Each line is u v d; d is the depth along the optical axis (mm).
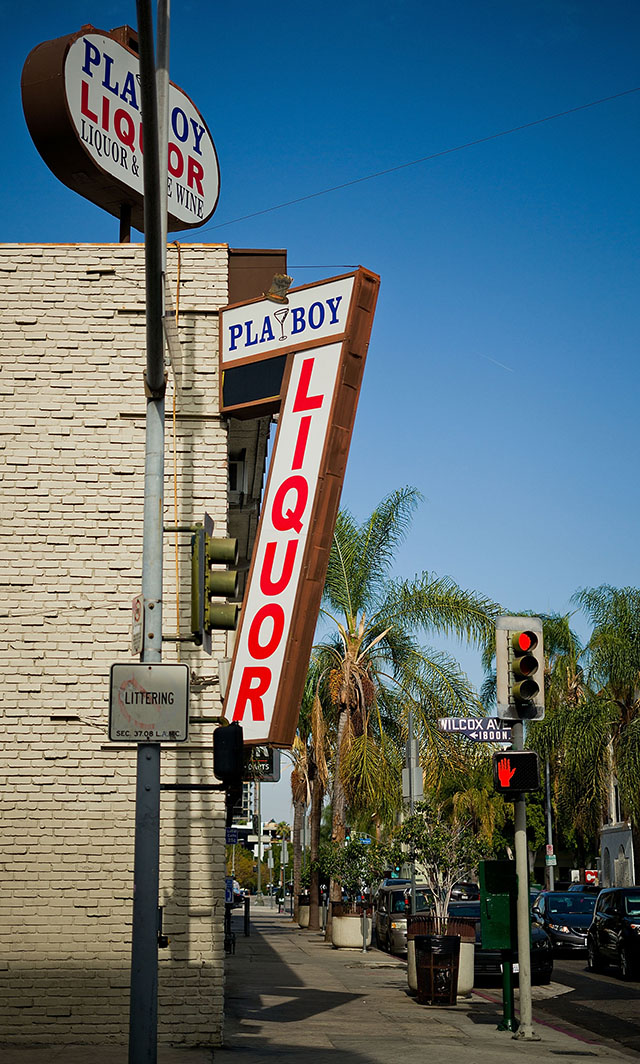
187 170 16656
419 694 27031
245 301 14539
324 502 13539
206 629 10125
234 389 14367
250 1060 11945
